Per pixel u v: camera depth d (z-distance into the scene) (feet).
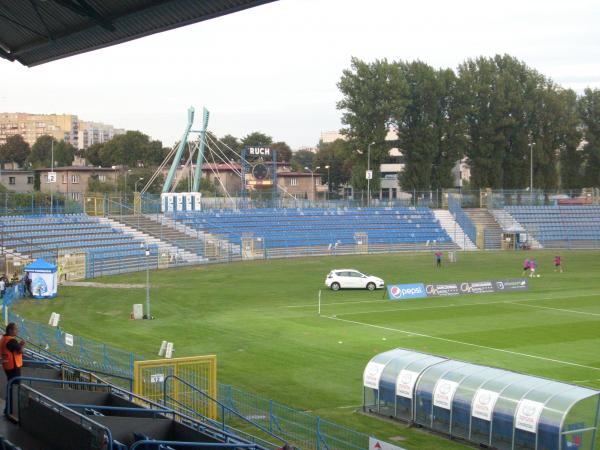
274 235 333.42
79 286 213.25
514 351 126.41
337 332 144.05
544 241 370.94
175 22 83.87
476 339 136.87
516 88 428.56
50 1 89.45
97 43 97.86
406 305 180.75
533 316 163.53
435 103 422.82
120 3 83.41
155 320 156.87
